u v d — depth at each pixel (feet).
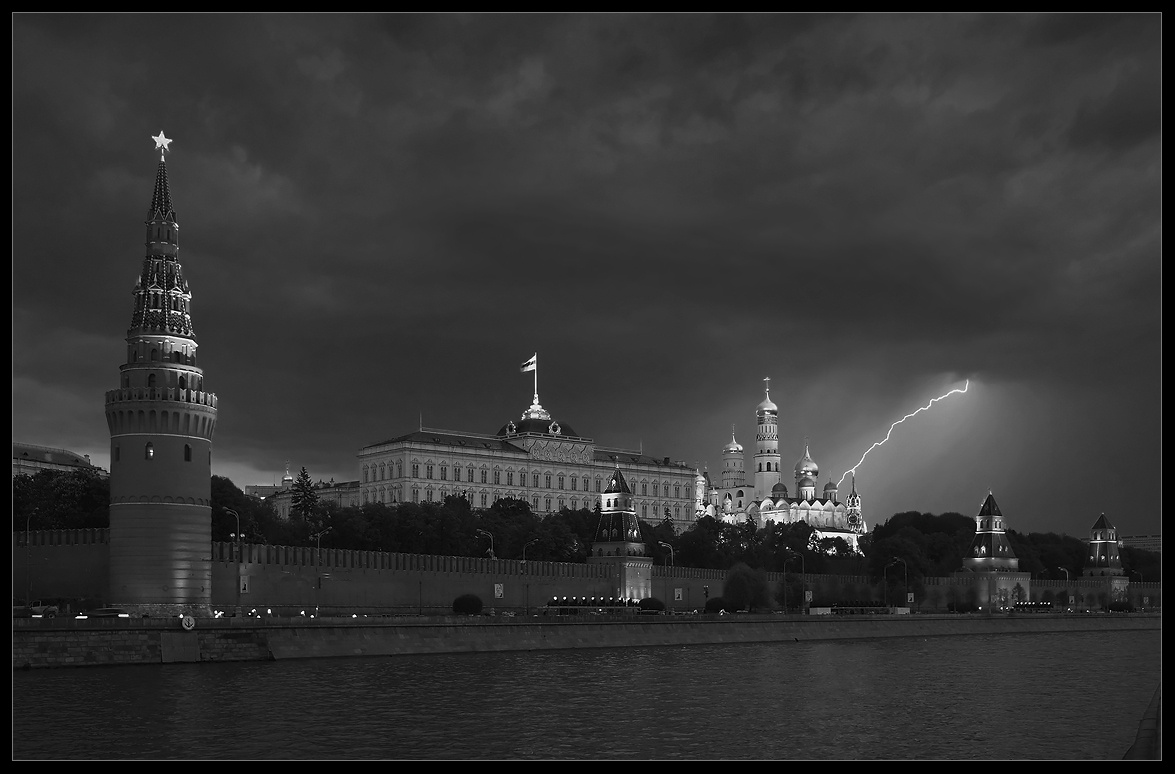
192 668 439.63
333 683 405.39
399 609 654.94
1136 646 653.71
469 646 533.55
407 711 352.90
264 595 593.01
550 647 562.25
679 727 338.13
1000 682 449.89
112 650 437.99
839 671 484.33
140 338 556.10
